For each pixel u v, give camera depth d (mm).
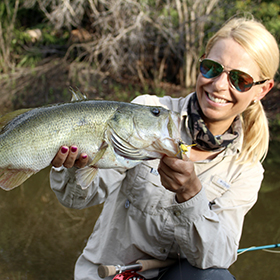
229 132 2201
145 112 1681
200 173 2146
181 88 9141
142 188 2039
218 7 8711
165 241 2047
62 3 9008
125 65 9188
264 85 2105
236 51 1966
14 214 4086
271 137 6605
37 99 8602
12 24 9516
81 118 1640
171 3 8945
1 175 1672
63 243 3568
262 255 3453
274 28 8516
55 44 9953
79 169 1672
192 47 8875
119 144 1665
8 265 3182
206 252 1854
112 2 8586
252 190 2129
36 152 1640
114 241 2107
